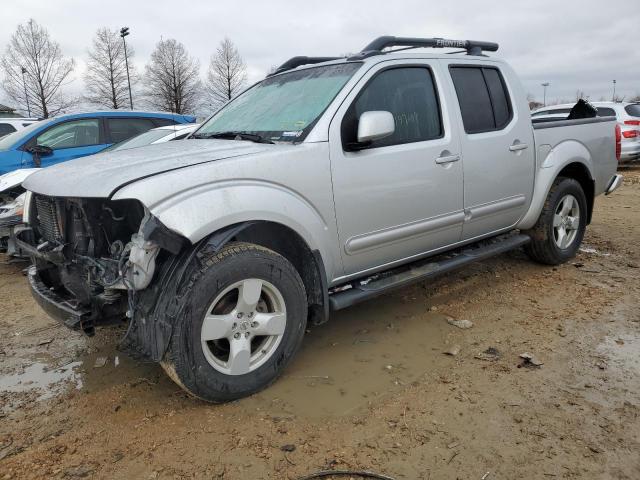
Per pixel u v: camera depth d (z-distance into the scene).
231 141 3.53
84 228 3.10
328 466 2.50
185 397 3.15
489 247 4.59
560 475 2.40
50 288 3.56
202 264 2.83
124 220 3.06
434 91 4.05
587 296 4.57
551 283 4.93
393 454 2.57
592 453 2.54
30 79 32.97
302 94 3.77
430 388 3.16
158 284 2.82
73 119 8.66
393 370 3.40
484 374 3.30
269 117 3.76
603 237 6.75
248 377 3.05
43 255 3.33
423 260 4.26
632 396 3.01
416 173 3.76
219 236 2.88
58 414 3.04
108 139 8.90
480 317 4.21
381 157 3.57
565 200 5.24
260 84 4.41
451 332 3.95
